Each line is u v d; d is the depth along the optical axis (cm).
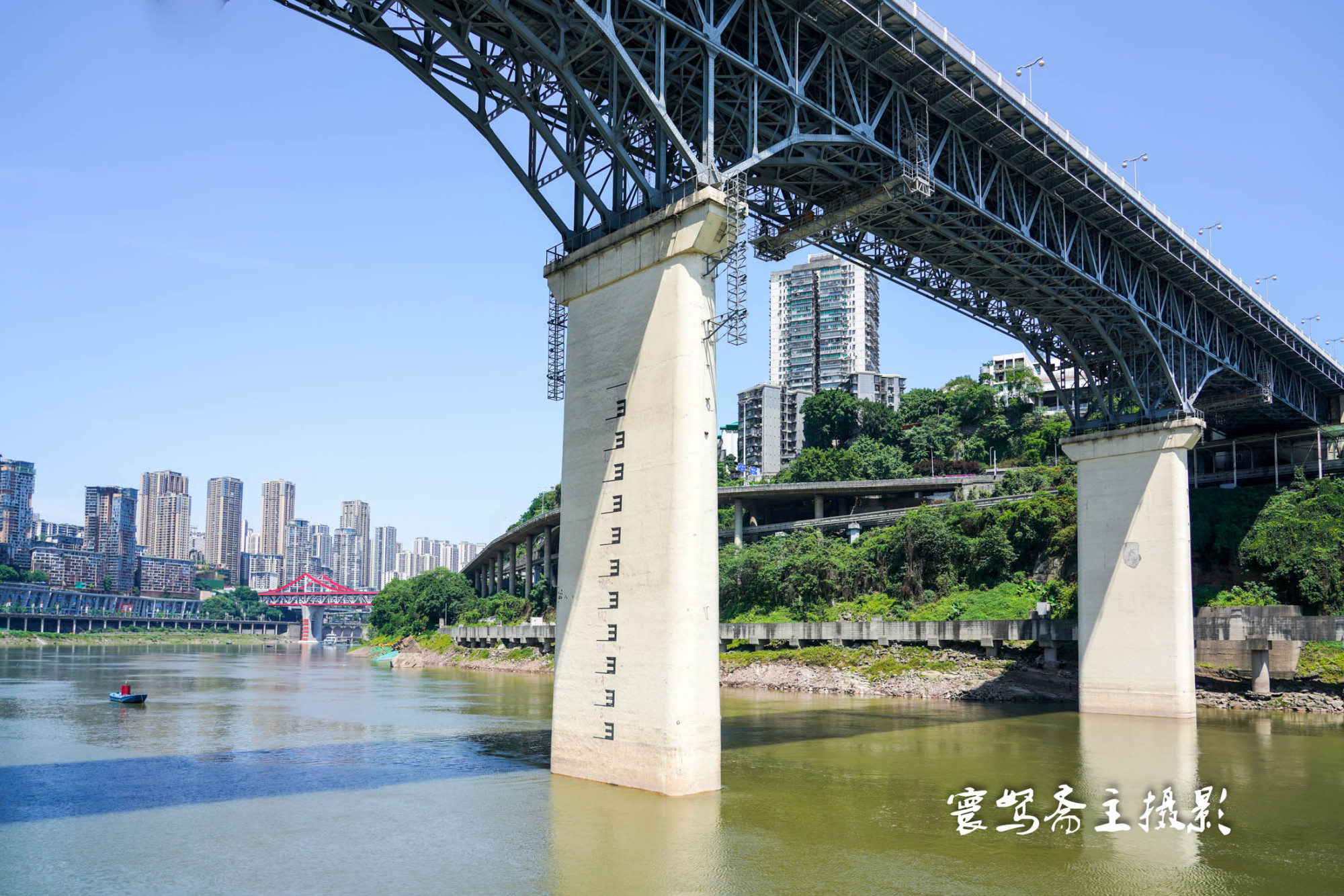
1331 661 6906
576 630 3994
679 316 3691
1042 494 9912
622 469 3856
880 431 18762
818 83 4819
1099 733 5766
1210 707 7206
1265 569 8106
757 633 10169
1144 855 2944
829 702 7894
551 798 3569
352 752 4981
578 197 4412
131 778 4181
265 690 9606
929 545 10294
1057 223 6188
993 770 4375
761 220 5653
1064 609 8594
